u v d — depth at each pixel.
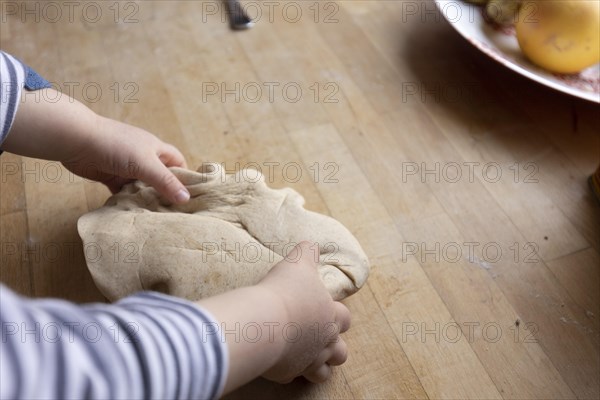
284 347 0.44
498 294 0.62
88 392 0.29
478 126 0.81
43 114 0.57
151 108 0.81
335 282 0.53
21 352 0.27
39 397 0.27
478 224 0.69
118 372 0.31
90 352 0.30
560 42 0.76
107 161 0.61
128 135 0.62
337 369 0.56
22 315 0.29
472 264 0.65
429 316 0.61
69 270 0.62
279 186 0.72
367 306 0.61
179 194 0.59
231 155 0.76
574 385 0.55
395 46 0.94
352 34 0.96
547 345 0.58
